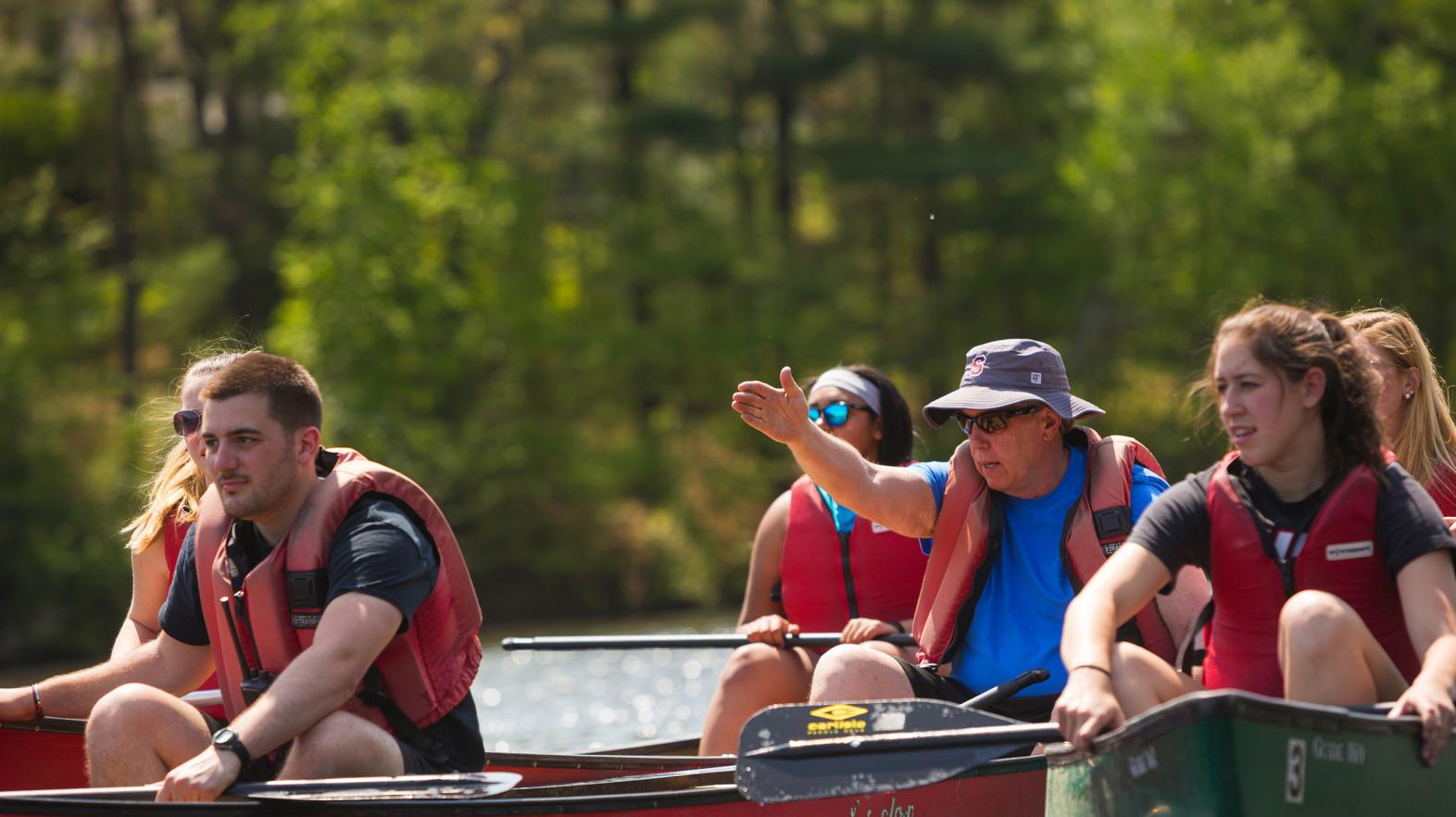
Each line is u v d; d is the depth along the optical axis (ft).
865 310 312.29
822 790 38.50
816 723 39.45
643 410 305.94
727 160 332.39
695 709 105.29
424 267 274.98
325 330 270.26
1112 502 48.24
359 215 273.13
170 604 46.09
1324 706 34.91
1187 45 261.85
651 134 314.14
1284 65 249.75
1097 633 37.42
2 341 261.65
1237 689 38.47
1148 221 262.67
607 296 314.55
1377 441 38.24
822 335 301.43
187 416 49.24
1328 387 37.91
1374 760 36.17
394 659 41.65
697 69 321.93
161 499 51.67
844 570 61.31
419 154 279.90
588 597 270.67
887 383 63.41
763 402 47.75
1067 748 39.06
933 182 306.96
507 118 323.98
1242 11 265.34
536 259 295.89
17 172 305.32
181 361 304.50
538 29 313.12
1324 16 267.39
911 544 61.05
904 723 39.34
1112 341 289.94
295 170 291.38
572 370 299.58
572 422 297.33
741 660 56.03
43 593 233.55
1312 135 255.91
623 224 315.58
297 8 287.48
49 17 309.22
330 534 41.68
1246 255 255.29
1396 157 252.83
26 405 249.34
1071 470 49.52
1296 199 253.65
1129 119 261.65
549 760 55.01
